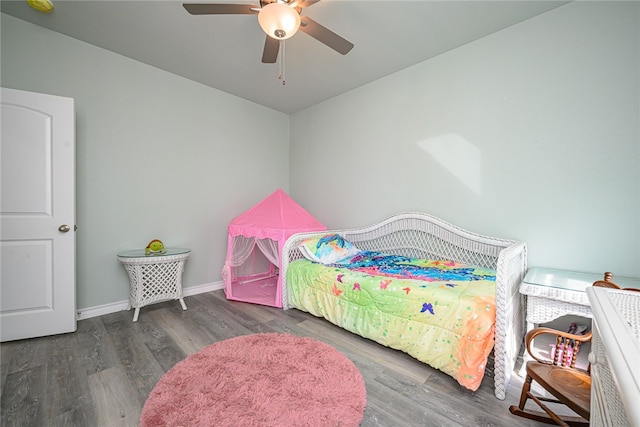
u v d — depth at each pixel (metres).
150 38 2.46
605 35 1.90
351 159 3.50
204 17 2.18
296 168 4.27
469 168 2.52
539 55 2.15
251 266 3.88
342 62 2.83
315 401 1.45
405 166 2.97
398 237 3.03
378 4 2.02
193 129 3.28
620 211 1.87
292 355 1.90
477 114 2.46
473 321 1.58
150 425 1.29
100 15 2.17
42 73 2.32
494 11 2.10
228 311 2.75
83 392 1.54
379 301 2.02
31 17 2.19
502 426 1.32
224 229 3.60
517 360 1.87
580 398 1.04
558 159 2.08
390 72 3.04
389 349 2.03
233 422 1.31
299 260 2.85
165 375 1.67
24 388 1.57
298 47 2.57
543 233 2.15
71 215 2.26
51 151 2.18
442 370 1.68
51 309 2.18
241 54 2.71
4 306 2.05
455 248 2.62
